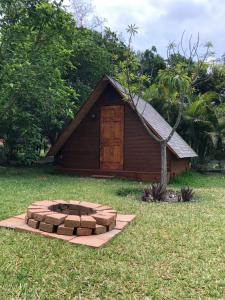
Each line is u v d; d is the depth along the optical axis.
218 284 3.67
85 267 3.95
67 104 13.41
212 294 3.46
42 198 7.78
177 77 9.13
